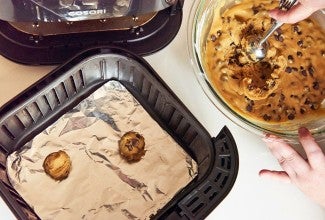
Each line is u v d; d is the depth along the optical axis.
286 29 0.60
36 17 0.54
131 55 0.55
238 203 0.57
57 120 0.57
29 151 0.56
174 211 0.52
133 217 0.54
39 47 0.57
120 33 0.58
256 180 0.58
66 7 0.53
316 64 0.60
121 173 0.56
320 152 0.54
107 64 0.56
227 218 0.56
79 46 0.57
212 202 0.49
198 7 0.58
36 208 0.54
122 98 0.59
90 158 0.56
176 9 0.59
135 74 0.57
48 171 0.55
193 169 0.56
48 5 0.52
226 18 0.60
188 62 0.61
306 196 0.58
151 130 0.58
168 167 0.56
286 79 0.59
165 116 0.58
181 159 0.57
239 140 0.59
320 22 0.61
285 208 0.58
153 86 0.55
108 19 0.58
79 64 0.54
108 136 0.57
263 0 0.61
